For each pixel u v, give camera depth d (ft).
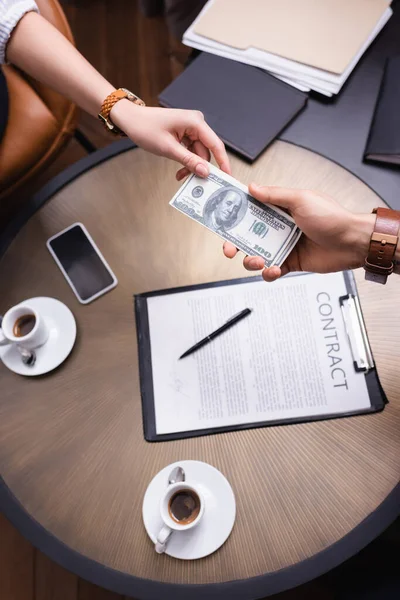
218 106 3.51
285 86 3.53
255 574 2.64
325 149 3.42
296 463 2.77
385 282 2.87
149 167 3.46
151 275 3.21
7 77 4.16
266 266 2.85
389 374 2.86
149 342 3.05
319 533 2.66
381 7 3.60
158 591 2.67
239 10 3.71
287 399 2.86
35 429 3.00
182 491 2.71
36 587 4.58
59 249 3.33
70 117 4.31
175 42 6.16
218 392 2.91
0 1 3.29
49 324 3.14
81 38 6.42
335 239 2.83
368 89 3.56
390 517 2.65
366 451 2.76
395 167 3.31
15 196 5.58
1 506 2.88
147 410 2.93
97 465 2.88
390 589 2.92
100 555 2.74
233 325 3.00
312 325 2.95
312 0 3.66
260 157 3.40
